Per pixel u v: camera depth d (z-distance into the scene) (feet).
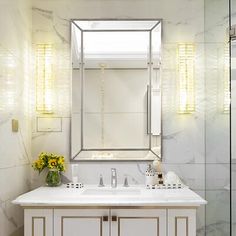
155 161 8.78
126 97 9.26
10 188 7.65
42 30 9.31
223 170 8.12
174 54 9.25
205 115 9.14
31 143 9.20
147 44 9.30
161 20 9.27
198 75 9.20
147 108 9.22
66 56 9.29
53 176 8.72
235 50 7.66
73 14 9.32
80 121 9.21
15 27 8.01
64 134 9.21
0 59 7.07
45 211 7.07
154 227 7.04
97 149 9.18
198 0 9.30
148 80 9.25
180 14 9.29
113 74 9.31
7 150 7.47
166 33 9.29
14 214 7.92
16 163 8.04
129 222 7.04
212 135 8.68
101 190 8.45
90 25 9.32
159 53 9.25
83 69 9.30
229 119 7.80
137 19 9.29
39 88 9.18
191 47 9.21
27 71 8.89
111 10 9.32
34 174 9.16
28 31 9.02
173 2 9.30
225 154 8.00
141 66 9.29
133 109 9.25
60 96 9.25
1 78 7.13
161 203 6.90
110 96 9.28
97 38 9.33
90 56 9.30
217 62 8.46
